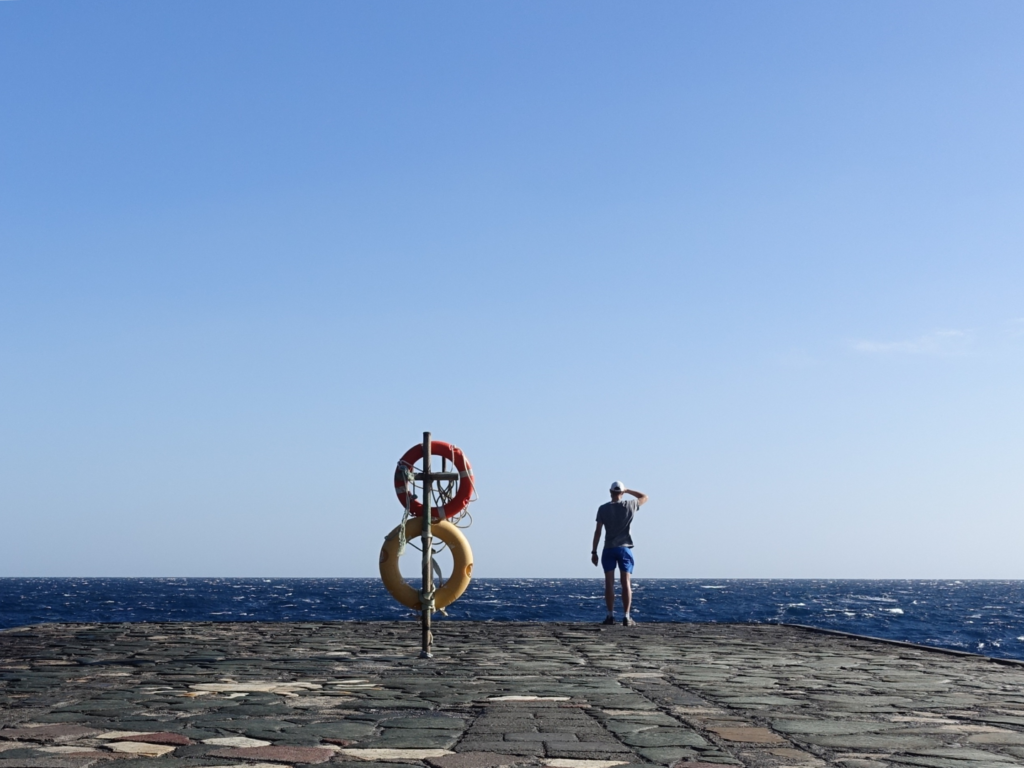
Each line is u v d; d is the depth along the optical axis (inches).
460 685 265.4
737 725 199.9
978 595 5561.0
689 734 188.7
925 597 4928.6
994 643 1529.3
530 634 468.8
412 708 221.9
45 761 158.7
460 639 435.8
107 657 342.3
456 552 356.5
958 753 171.2
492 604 2731.3
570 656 353.7
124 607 2755.9
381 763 158.7
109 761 159.2
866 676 294.2
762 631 504.1
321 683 268.8
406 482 356.8
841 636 467.8
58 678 279.6
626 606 538.0
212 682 270.1
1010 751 173.3
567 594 4471.0
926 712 219.8
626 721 204.1
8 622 1943.9
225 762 158.9
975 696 248.1
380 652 364.5
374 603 2984.7
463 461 362.3
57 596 4175.7
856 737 186.7
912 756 168.4
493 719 205.9
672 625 548.7
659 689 259.3
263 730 190.5
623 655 359.6
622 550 538.9
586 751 170.6
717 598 4010.8
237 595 4266.7
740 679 284.2
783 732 191.8
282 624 536.1
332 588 6456.7
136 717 206.7
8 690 252.7
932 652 379.9
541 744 177.0
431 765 157.5
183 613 2250.2
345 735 185.3
